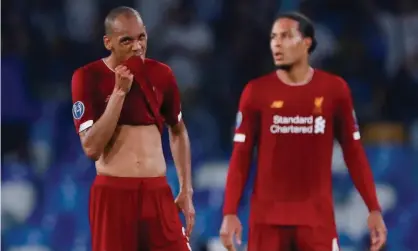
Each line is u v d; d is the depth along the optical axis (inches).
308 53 755.4
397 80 1560.0
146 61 721.6
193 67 1600.6
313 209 744.3
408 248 1179.3
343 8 1676.9
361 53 1628.9
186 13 1644.9
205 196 1198.9
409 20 1663.4
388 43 1656.0
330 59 1619.1
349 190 1147.9
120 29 687.7
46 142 1465.3
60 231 1202.6
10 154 1455.5
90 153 685.3
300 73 749.9
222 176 1256.2
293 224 743.7
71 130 1485.0
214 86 1578.5
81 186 1213.7
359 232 1138.7
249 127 753.6
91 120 701.9
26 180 1221.1
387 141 1392.7
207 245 1146.7
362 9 1672.0
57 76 1612.9
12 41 1612.9
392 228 1182.9
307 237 744.3
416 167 1195.3
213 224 1175.6
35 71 1603.1
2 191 1216.8
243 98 756.6
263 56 1626.5
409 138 1421.0
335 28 1659.7
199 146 1437.0
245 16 1658.5
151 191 709.3
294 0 1676.9
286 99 745.0
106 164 708.0
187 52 1611.7
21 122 1510.8
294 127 744.3
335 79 753.6
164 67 726.5
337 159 1159.0
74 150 1397.6
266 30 1648.6
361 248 1135.6
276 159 746.2
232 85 1592.0
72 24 1688.0
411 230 1181.1
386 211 1189.7
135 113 705.6
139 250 714.2
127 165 704.4
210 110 1545.3
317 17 1674.5
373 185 759.7
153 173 711.7
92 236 718.5
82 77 707.4
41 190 1217.4
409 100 1547.7
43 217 1208.2
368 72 1614.2
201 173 1275.8
